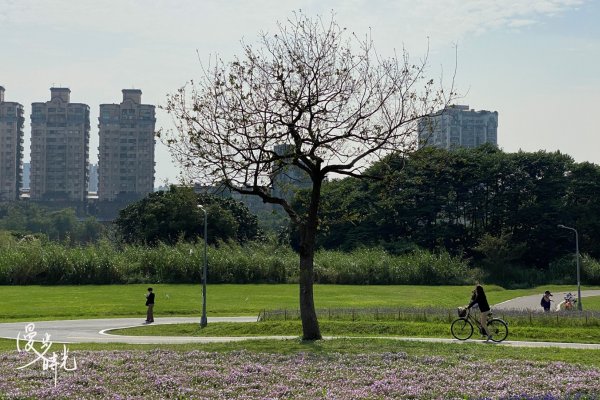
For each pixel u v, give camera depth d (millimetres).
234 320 56438
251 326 47062
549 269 118562
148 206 128875
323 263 101000
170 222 123000
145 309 65875
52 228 196125
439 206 128500
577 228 124750
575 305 76562
